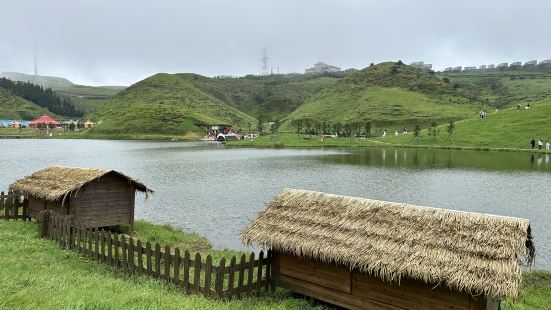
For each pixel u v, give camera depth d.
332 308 15.88
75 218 23.94
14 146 123.19
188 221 34.50
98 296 13.04
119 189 26.77
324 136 163.00
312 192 18.25
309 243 15.78
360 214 16.17
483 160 84.12
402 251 14.19
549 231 31.36
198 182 56.47
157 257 17.05
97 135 196.38
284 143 140.12
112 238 18.89
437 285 13.15
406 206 15.84
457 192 48.19
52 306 11.82
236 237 29.69
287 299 16.25
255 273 19.73
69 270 17.34
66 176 27.11
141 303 13.22
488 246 13.41
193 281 16.75
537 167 72.06
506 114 131.50
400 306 14.19
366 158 92.31
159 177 61.12
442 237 14.20
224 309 13.73
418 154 100.88
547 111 121.62
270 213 18.00
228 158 92.94
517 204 41.31
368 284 14.90
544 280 21.45
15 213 28.16
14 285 14.00
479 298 12.86
